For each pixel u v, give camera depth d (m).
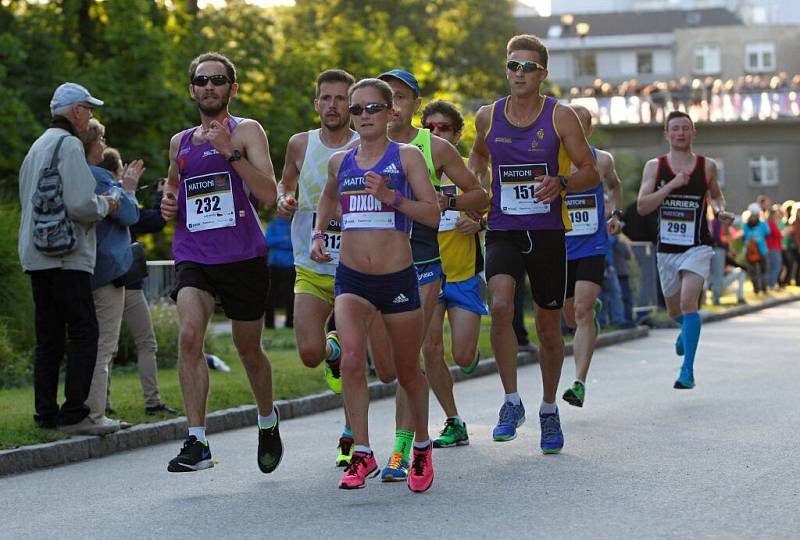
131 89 72.25
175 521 17.42
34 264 24.12
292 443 25.19
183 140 20.56
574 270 27.66
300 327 21.56
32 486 20.97
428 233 21.44
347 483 18.09
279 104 89.25
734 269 72.06
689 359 30.44
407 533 16.03
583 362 27.09
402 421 19.95
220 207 20.23
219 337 51.06
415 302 18.47
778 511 16.78
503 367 23.34
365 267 18.25
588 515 16.81
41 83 70.38
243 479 20.88
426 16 155.38
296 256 21.84
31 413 26.98
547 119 21.67
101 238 25.64
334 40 96.06
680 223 30.58
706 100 143.38
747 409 27.47
